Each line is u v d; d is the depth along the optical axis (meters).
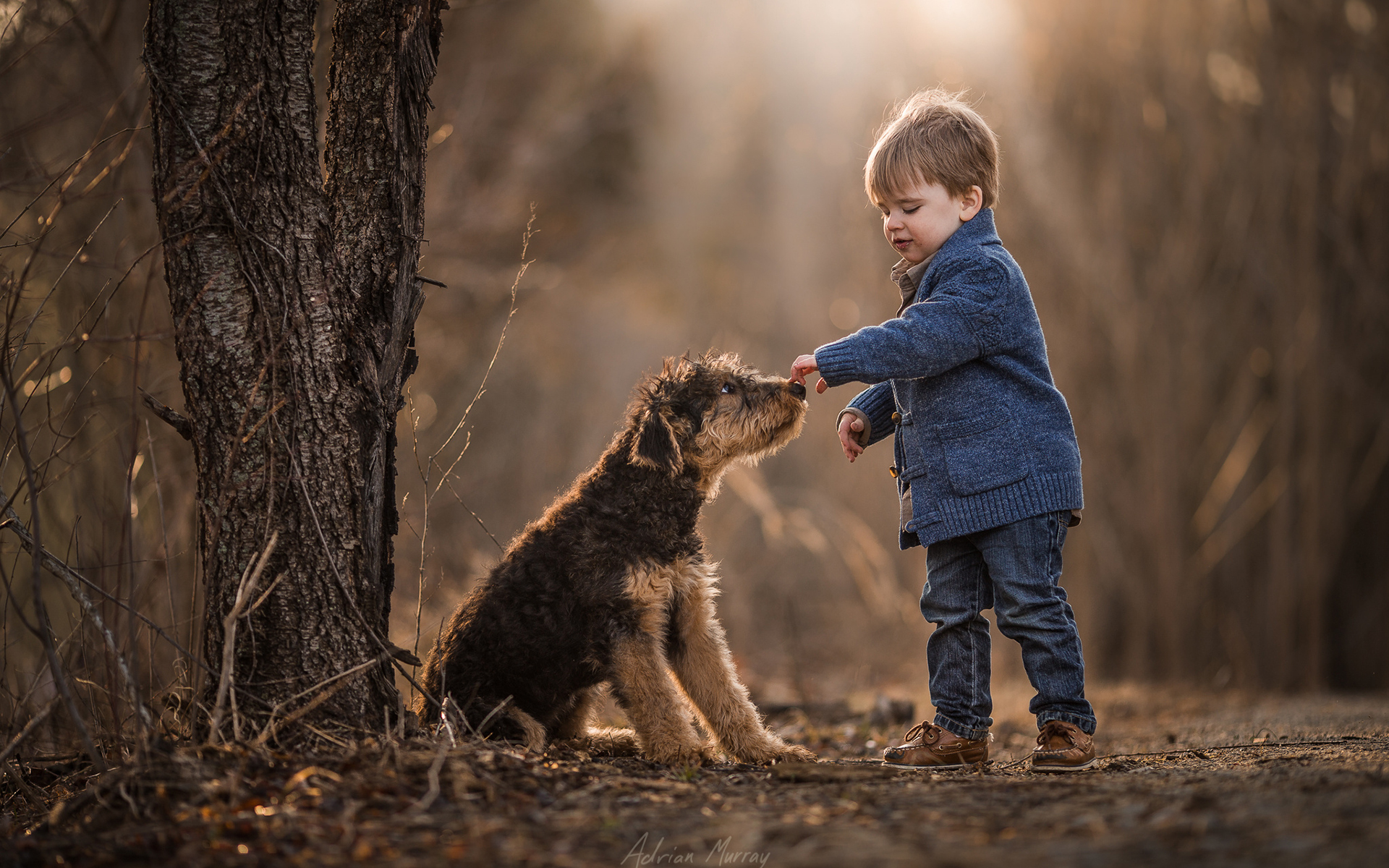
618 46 22.50
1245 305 15.67
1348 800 3.29
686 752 5.15
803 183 21.58
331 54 5.04
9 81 9.48
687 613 5.62
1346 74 15.21
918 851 3.09
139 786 3.93
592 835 3.44
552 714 5.70
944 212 5.22
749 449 5.96
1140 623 15.41
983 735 5.12
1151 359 15.35
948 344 4.85
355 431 4.86
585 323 23.00
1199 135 15.34
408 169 5.10
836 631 16.73
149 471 7.88
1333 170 15.38
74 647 5.72
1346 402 15.41
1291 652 15.16
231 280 4.68
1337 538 15.27
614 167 25.62
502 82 17.83
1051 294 15.41
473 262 16.03
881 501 16.08
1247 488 15.55
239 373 4.68
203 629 4.75
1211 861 2.79
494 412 18.30
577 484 5.95
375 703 4.77
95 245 9.29
